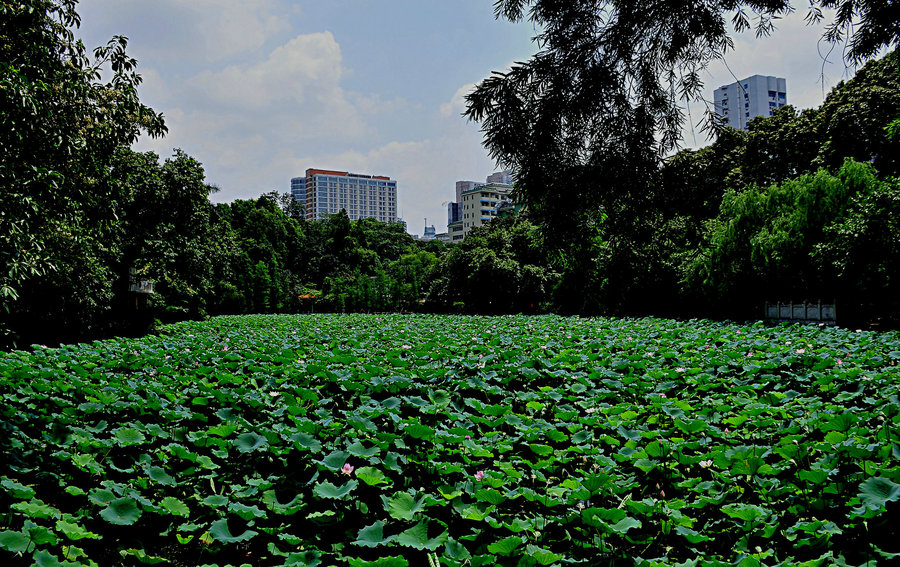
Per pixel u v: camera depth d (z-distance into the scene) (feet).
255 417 19.44
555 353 34.24
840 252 52.49
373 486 13.07
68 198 24.35
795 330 41.16
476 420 18.08
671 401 19.75
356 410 19.20
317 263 208.95
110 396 18.84
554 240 13.79
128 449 15.29
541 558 9.77
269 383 24.08
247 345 40.65
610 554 10.60
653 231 13.47
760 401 20.30
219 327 77.15
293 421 18.06
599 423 18.02
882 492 10.68
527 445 15.97
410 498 12.16
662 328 51.06
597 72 11.75
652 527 11.85
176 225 65.62
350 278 191.93
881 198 49.14
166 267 70.23
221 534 11.14
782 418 17.92
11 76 18.98
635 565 10.14
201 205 68.39
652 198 13.00
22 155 21.43
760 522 11.23
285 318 115.75
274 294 175.63
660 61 12.26
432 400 20.79
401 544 10.64
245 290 166.40
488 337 44.52
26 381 22.36
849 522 11.18
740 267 65.41
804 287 61.62
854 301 56.08
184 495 13.80
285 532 11.85
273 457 15.16
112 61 24.48
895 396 18.72
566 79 11.79
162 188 61.11
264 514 11.65
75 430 15.79
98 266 50.19
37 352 31.42
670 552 11.42
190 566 11.54
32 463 15.03
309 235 222.69
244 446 14.87
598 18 11.97
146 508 12.01
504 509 12.64
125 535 12.30
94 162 25.16
